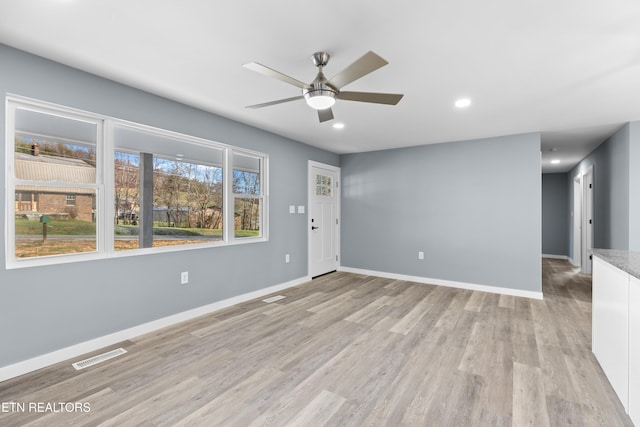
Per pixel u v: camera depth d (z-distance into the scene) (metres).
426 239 4.95
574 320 3.28
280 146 4.48
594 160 5.17
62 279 2.36
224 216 3.71
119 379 2.12
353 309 3.62
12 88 2.12
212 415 1.76
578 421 1.71
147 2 1.64
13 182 2.16
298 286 4.70
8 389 1.99
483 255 4.49
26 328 2.19
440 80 2.57
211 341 2.73
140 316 2.85
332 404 1.87
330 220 5.65
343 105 3.17
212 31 1.92
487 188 4.47
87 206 2.61
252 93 2.92
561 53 2.12
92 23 1.84
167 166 3.30
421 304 3.82
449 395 1.96
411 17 1.75
